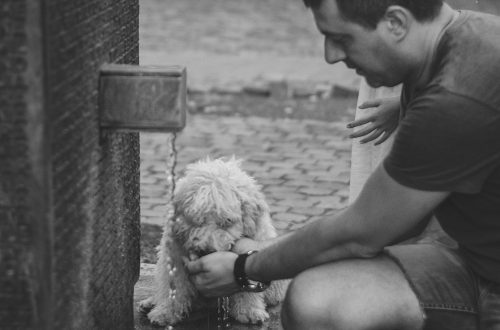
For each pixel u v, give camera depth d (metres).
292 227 4.30
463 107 2.10
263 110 7.00
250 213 2.82
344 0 2.15
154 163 5.41
